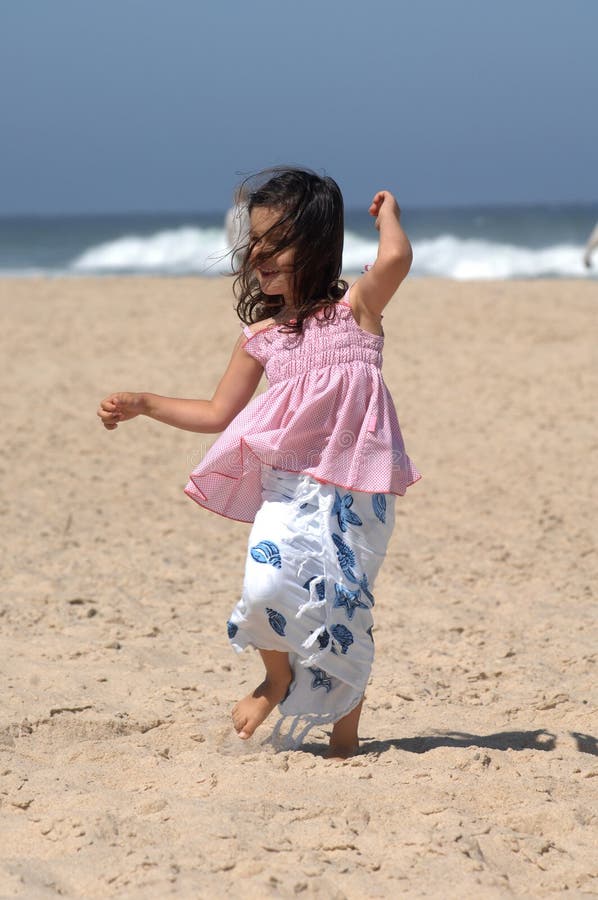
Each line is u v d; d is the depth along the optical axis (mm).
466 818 4043
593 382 17156
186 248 52875
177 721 5273
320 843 3811
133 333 22469
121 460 12930
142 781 4477
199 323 23797
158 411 4824
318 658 4539
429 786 4328
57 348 20734
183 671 6230
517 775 4535
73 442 13758
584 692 5980
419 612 7590
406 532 9953
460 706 5758
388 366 18922
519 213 127750
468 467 12508
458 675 6305
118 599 7703
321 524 4504
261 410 4637
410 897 3467
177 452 13422
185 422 4820
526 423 14727
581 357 19078
